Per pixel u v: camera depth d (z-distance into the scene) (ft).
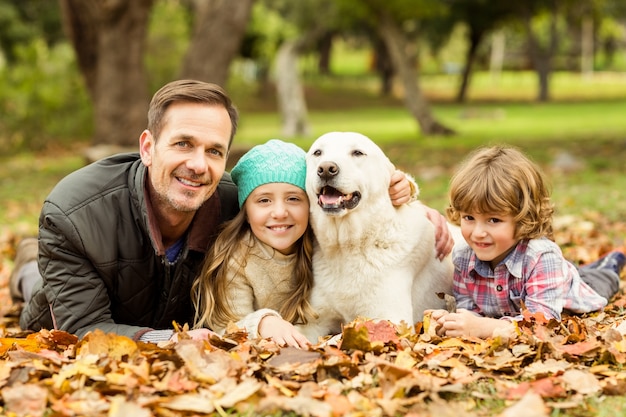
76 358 9.62
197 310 11.55
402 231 11.51
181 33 72.23
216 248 11.41
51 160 53.98
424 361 9.51
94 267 11.12
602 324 11.56
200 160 10.71
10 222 27.09
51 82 64.03
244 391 8.43
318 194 10.96
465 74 138.10
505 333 10.46
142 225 11.12
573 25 147.02
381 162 11.37
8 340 10.67
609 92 145.59
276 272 11.62
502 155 11.77
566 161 39.24
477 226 11.55
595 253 17.44
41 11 107.65
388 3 65.57
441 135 67.21
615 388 8.56
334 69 216.33
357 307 11.57
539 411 7.79
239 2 41.42
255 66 144.46
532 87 166.81
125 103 43.52
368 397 8.50
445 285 12.71
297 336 10.59
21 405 8.18
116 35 42.88
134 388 8.50
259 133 77.97
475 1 125.80
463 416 7.88
